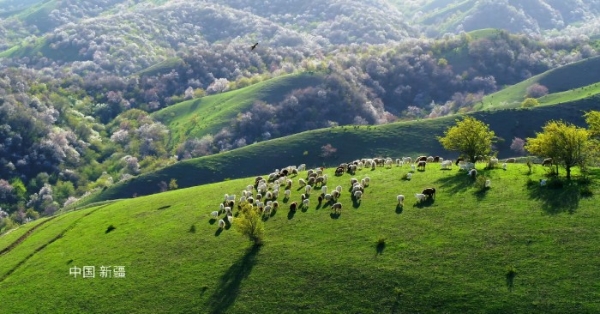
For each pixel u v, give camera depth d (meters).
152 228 67.12
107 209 81.50
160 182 156.38
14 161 193.50
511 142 156.25
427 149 155.38
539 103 197.75
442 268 45.09
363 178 70.19
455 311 40.19
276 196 68.44
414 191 61.72
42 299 54.06
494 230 48.97
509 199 54.59
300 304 44.72
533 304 39.09
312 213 60.94
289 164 160.75
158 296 50.22
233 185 80.25
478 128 69.31
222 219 64.06
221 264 53.47
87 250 64.25
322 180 71.06
